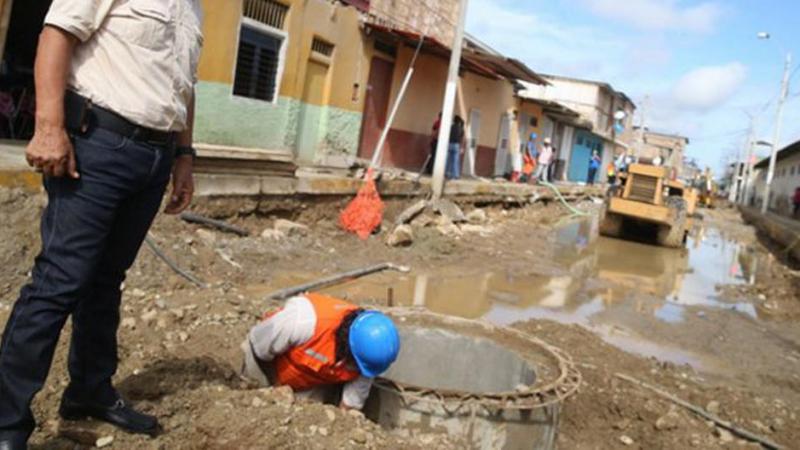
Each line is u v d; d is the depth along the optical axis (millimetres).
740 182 72812
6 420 2531
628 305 10250
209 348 4746
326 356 3912
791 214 39344
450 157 19656
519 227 18062
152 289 6297
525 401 4262
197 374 3764
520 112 30156
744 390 6758
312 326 3889
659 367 7074
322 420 3484
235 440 3189
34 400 3211
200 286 6863
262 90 13781
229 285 7234
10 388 2523
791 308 11625
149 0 2523
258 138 13727
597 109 46688
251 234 9828
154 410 3305
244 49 13070
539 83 24562
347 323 3898
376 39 17297
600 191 35406
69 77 2469
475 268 11312
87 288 2652
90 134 2480
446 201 15805
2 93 9812
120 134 2523
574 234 18922
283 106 14227
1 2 8844
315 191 11406
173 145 2801
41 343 2539
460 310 8430
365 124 17875
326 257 9898
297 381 4051
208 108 12359
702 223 31391
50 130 2352
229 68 12609
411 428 4141
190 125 3105
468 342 5379
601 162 50094
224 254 8516
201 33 2838
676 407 5895
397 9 18391
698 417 5809
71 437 2988
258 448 3172
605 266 13969
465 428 4121
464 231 14703
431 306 8367
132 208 2779
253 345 4047
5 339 2533
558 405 4535
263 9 13234
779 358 8352
